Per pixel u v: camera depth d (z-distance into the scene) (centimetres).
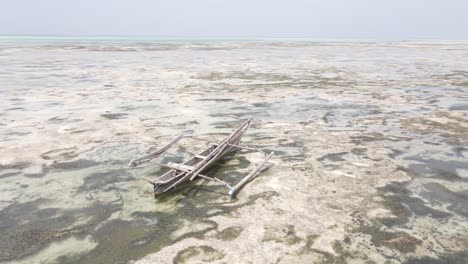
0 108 1400
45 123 1195
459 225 589
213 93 1789
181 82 2138
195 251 517
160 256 507
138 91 1819
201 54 4525
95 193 708
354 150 951
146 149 959
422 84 2100
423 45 8775
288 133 1112
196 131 1131
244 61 3594
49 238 560
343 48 6712
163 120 1256
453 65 3294
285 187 724
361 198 679
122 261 499
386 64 3378
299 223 590
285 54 4750
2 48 5147
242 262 491
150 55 4216
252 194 695
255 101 1603
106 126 1169
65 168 829
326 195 689
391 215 617
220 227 580
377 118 1298
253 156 910
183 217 613
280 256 504
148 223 596
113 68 2795
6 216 625
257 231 566
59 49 5156
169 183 695
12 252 527
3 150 934
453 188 723
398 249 523
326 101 1609
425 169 819
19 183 752
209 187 730
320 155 914
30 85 1944
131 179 774
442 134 1093
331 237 551
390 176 780
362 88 1964
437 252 517
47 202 673
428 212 629
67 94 1708
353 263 491
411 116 1323
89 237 561
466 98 1669
